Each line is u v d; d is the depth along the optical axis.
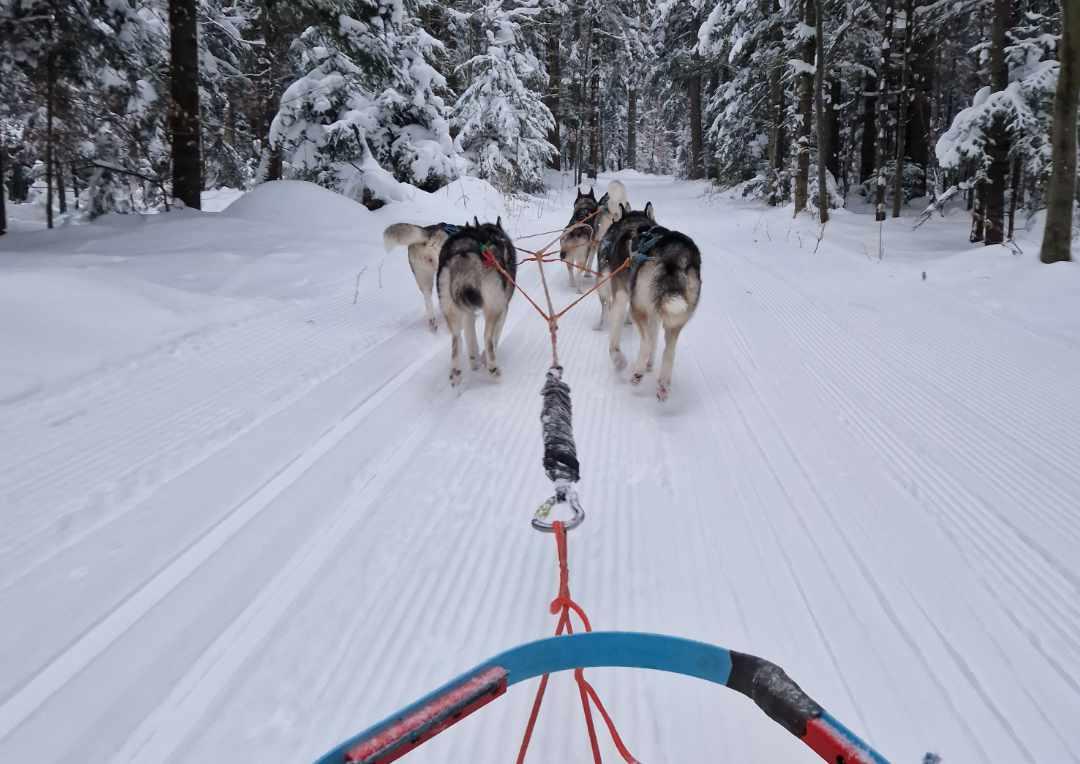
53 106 12.60
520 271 12.30
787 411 5.57
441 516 3.94
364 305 8.85
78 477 4.18
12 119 14.02
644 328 6.15
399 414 5.39
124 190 14.83
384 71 14.23
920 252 14.43
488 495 4.20
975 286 10.20
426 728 1.34
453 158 19.45
